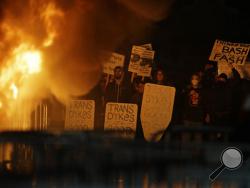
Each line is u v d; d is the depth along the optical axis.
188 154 21.05
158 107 26.23
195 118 26.00
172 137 25.23
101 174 19.28
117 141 22.08
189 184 18.27
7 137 22.53
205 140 24.70
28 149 21.59
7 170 19.41
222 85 25.89
